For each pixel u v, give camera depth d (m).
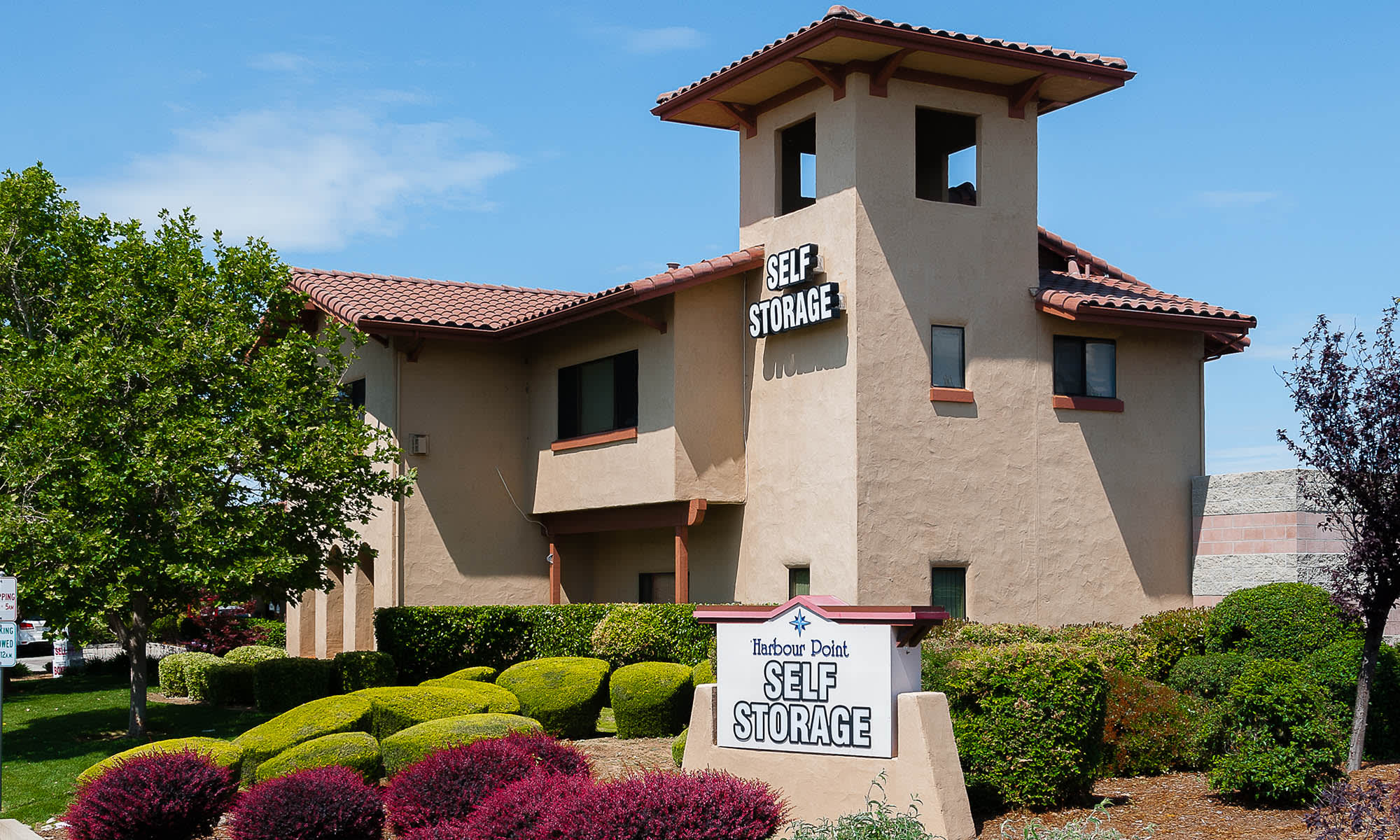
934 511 21.52
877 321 21.34
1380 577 15.38
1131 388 23.67
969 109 22.48
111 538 19.03
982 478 21.98
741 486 23.81
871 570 20.88
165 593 20.73
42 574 18.81
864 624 12.42
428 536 26.98
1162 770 15.03
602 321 25.83
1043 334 22.89
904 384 21.48
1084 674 13.38
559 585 27.52
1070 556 22.59
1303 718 12.95
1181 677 18.23
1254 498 22.48
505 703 17.95
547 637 24.17
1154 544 23.44
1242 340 24.94
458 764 12.80
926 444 21.56
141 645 21.16
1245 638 18.47
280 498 20.88
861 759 12.32
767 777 12.86
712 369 23.78
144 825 13.64
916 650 12.65
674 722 18.94
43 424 18.92
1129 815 12.92
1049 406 22.75
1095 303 22.20
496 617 24.50
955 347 22.20
